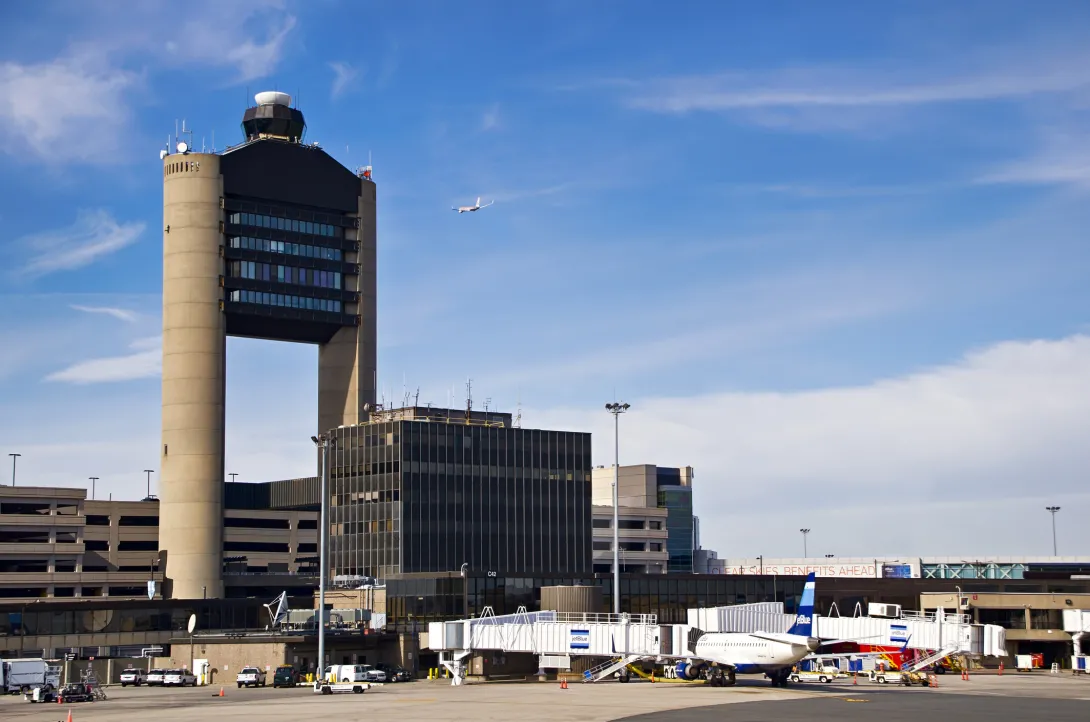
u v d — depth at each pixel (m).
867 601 191.25
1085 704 95.88
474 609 156.50
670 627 119.94
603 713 84.69
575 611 142.00
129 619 170.38
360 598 165.50
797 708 89.81
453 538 188.75
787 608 183.62
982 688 118.88
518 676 138.50
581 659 135.88
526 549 195.62
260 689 128.62
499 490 194.50
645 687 116.00
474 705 92.38
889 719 81.38
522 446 198.25
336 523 193.00
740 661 115.88
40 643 161.75
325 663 144.50
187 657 148.12
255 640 142.88
